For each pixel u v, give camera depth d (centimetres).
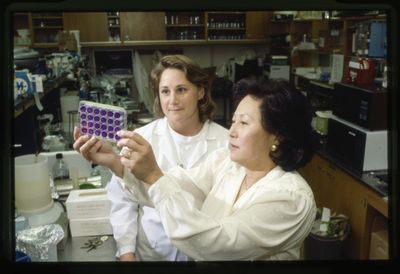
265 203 67
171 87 101
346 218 160
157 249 95
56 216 101
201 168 87
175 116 101
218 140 104
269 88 69
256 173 75
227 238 63
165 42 173
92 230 107
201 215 65
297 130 71
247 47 210
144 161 63
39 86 121
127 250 98
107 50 173
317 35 246
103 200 106
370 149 152
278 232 66
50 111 170
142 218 100
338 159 170
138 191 71
